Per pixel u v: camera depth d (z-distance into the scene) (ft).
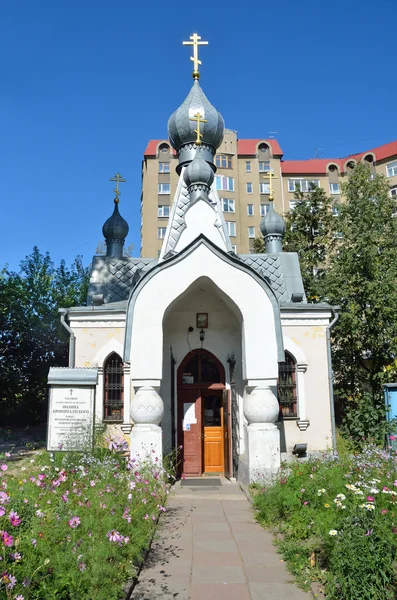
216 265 38.58
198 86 64.39
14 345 94.58
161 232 159.12
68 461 30.30
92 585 16.21
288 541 23.54
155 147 164.35
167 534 25.90
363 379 68.85
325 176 177.58
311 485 25.82
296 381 49.14
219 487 38.63
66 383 32.63
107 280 58.44
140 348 37.29
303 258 87.40
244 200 168.96
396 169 171.22
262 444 36.50
